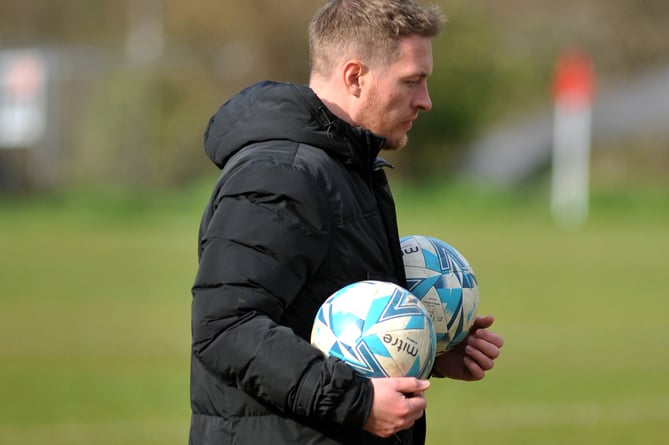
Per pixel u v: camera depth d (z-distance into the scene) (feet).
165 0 513.86
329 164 39.19
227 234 37.24
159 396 104.99
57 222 339.98
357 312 37.65
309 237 37.70
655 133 483.92
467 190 379.96
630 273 219.20
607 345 138.21
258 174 37.81
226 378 36.96
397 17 40.29
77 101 467.11
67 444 84.33
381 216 41.09
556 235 299.17
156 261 239.30
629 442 86.28
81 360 125.29
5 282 202.49
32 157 458.91
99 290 192.13
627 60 559.79
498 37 522.47
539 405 101.65
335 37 40.98
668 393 107.86
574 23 552.00
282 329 36.24
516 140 484.33
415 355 37.70
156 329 149.28
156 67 473.26
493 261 237.45
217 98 481.05
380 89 40.73
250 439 37.78
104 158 452.76
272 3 491.72
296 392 35.68
